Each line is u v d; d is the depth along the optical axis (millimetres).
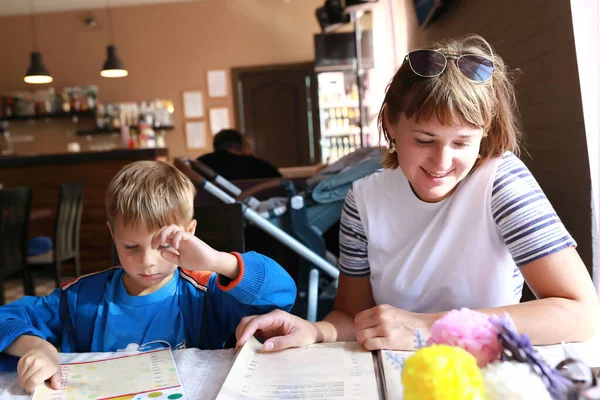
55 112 7262
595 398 480
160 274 1042
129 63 7434
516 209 953
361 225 1149
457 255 1042
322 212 2281
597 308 896
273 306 1048
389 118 984
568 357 592
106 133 7430
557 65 1502
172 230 941
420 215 1070
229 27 7348
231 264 985
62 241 3789
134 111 7273
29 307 1078
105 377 843
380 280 1125
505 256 1026
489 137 1003
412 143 917
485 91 896
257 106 7363
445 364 500
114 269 1153
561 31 1456
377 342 878
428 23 3121
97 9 7387
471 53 957
